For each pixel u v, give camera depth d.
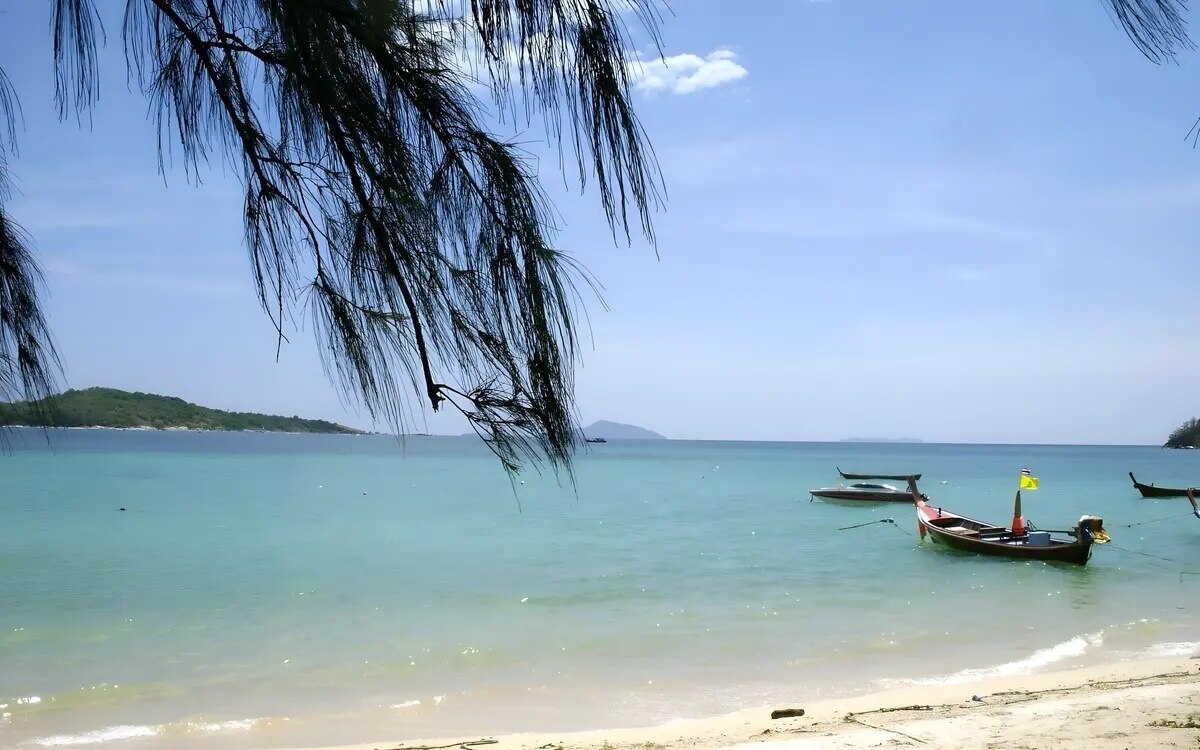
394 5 1.51
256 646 15.16
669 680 12.89
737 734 9.26
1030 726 7.91
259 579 22.31
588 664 13.88
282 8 1.55
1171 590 20.58
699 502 49.16
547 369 1.59
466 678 13.13
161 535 31.59
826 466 106.75
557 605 18.92
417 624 16.95
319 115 1.66
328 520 37.25
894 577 22.73
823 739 8.23
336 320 1.70
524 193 1.59
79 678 13.06
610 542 30.44
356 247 1.67
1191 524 37.53
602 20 1.41
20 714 11.31
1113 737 7.14
